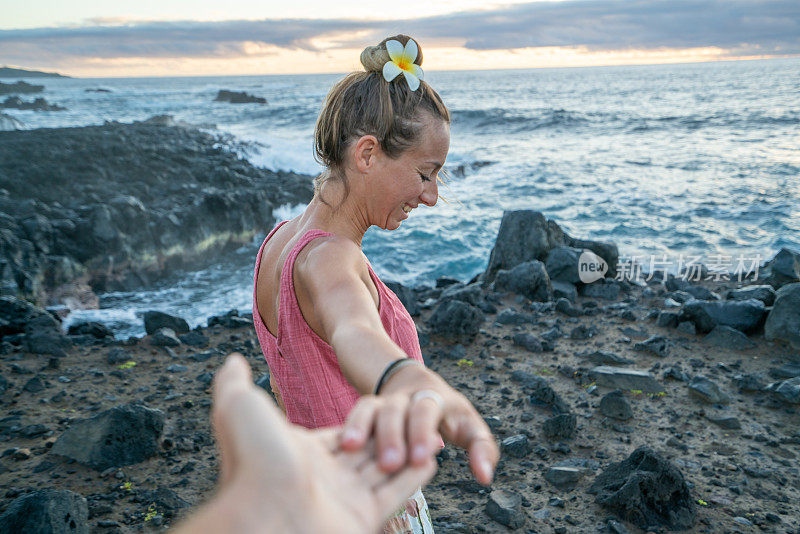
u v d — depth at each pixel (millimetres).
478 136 44281
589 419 4195
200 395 4668
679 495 3180
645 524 3057
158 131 31172
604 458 3719
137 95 109188
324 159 1122
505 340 5680
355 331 694
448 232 16812
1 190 17797
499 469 3639
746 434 3988
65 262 14242
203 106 79312
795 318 5332
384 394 517
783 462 3654
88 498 3324
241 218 18172
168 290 14617
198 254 16922
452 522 3117
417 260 14828
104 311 12453
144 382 4918
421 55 1090
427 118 1064
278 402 1292
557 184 24172
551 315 6434
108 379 4961
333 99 1096
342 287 845
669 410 4316
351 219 1114
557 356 5309
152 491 3404
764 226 16516
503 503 3195
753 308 5645
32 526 2674
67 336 5914
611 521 3061
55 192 18781
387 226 1142
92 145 22969
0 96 87812
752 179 23719
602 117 52375
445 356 5277
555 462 3695
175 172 22016
